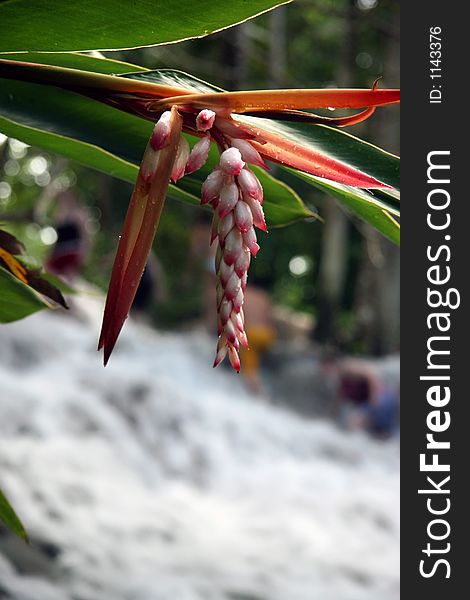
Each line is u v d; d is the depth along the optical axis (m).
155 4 1.35
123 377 7.00
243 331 1.05
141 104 1.26
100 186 17.25
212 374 9.14
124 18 1.37
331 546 4.83
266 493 6.12
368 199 1.40
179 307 15.21
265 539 4.74
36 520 4.07
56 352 7.36
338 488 6.56
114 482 5.11
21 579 3.50
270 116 1.22
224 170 1.07
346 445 7.84
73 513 4.31
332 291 15.18
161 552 4.18
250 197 1.08
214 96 1.17
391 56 12.63
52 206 11.18
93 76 1.28
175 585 3.78
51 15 1.37
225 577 4.01
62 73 1.30
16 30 1.39
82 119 1.54
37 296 1.77
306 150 1.18
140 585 3.68
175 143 1.11
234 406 8.11
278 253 19.73
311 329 15.64
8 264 1.64
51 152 1.77
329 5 10.54
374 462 7.76
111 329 1.08
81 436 5.99
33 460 4.89
